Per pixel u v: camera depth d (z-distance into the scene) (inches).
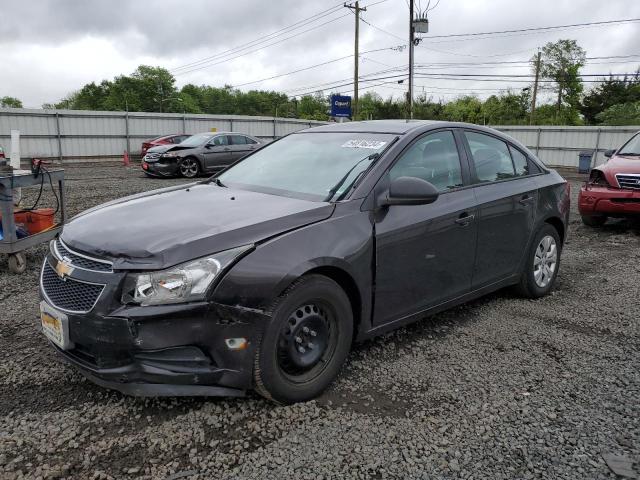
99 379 110.8
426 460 102.2
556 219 203.5
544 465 101.3
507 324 173.5
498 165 182.5
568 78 2667.3
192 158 688.4
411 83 1316.4
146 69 4266.7
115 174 745.6
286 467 99.4
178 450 104.0
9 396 123.3
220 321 107.6
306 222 124.2
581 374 138.9
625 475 98.7
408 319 148.6
